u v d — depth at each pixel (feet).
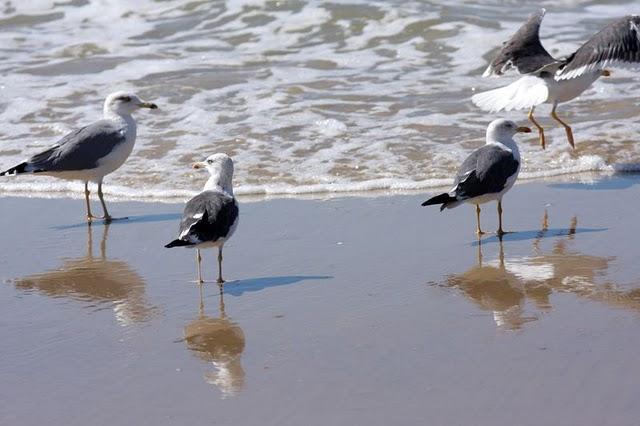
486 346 30.81
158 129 59.00
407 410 26.66
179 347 31.71
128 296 36.63
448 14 76.69
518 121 59.93
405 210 46.11
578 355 29.78
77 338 32.63
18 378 29.58
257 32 76.07
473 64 69.36
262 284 37.40
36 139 57.88
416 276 37.73
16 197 50.21
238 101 63.21
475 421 25.88
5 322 34.22
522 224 43.93
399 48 72.54
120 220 46.50
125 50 73.97
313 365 29.86
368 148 54.90
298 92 64.54
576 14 78.28
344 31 75.20
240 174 51.62
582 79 53.31
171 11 80.64
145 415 26.96
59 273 39.34
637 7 79.56
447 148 54.70
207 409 27.20
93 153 46.88
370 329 32.60
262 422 26.32
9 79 67.87
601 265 38.29
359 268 38.78
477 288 36.24
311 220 45.03
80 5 82.69
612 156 53.36
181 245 35.53
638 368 28.66
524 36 55.47
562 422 25.59
